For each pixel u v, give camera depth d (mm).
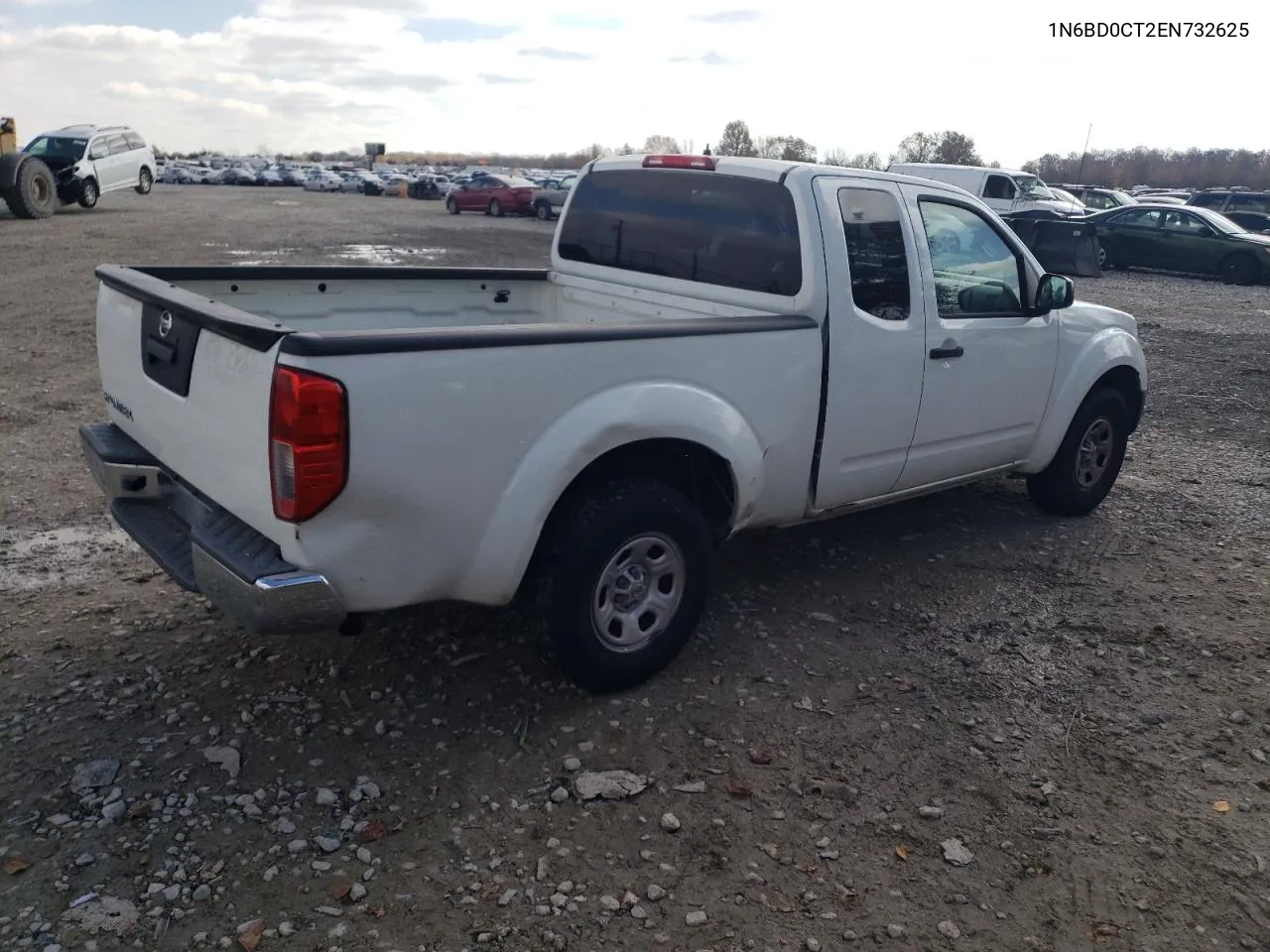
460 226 28844
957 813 3258
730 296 4453
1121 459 6125
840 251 4215
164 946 2604
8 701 3607
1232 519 6113
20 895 2740
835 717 3764
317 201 42812
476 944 2656
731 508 4109
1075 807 3312
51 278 14133
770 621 4496
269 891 2805
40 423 7090
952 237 4785
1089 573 5180
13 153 23531
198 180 71625
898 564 5191
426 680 3859
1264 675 4184
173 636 4121
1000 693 3988
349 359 2896
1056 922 2830
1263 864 3084
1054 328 5359
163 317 3498
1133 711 3896
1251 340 13000
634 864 2973
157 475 3824
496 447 3250
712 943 2697
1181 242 20719
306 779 3270
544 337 3299
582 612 3580
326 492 2936
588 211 5215
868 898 2881
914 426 4699
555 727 3615
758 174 4320
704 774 3391
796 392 4125
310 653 4016
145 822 3039
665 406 3633
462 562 3307
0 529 5164
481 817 3141
